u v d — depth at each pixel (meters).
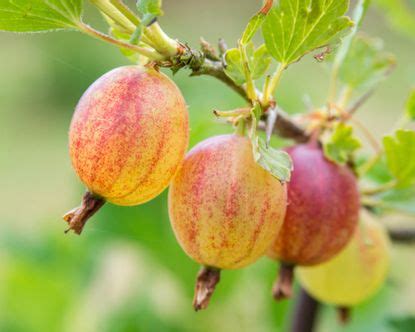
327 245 0.21
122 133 0.19
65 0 0.19
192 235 0.20
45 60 1.02
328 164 0.22
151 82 0.19
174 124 0.19
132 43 0.19
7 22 0.19
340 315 0.26
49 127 0.97
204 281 0.20
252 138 0.19
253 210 0.19
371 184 0.27
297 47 0.20
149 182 0.19
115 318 0.31
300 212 0.21
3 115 0.98
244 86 0.20
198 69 0.20
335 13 0.19
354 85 0.25
